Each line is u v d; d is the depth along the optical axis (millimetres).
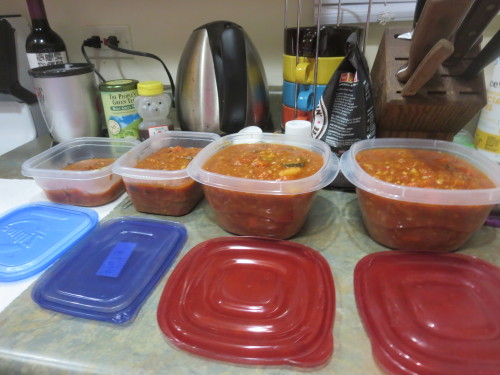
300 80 842
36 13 973
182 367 415
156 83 903
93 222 699
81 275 561
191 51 893
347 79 697
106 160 878
